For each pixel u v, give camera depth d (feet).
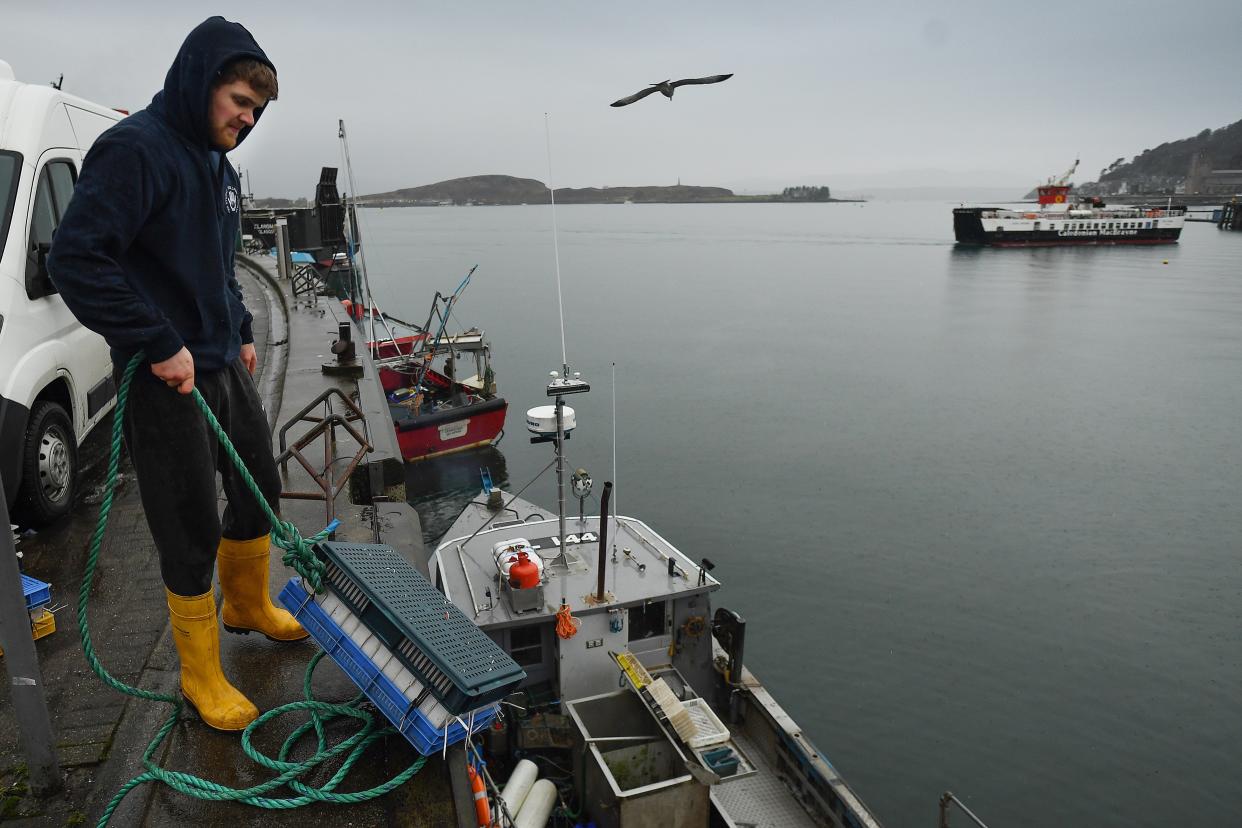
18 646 9.63
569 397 124.57
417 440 77.00
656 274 370.53
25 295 17.88
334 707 11.68
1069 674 53.67
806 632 58.08
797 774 27.55
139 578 16.58
